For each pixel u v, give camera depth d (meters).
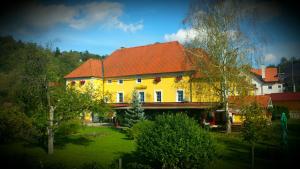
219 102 36.38
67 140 31.70
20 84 26.03
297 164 19.67
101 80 56.47
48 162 17.36
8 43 35.53
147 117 44.22
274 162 20.47
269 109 48.66
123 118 44.44
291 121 48.06
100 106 25.77
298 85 81.38
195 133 15.09
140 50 57.28
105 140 31.72
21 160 18.19
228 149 25.17
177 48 51.91
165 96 47.94
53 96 24.64
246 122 19.86
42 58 25.50
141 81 51.25
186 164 14.86
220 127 38.59
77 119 26.09
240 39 34.66
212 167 18.50
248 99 34.25
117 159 21.42
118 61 57.84
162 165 15.41
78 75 56.53
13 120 27.14
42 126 24.14
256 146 26.50
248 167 19.06
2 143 29.19
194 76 42.41
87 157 22.73
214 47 35.31
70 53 79.88
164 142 14.99
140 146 16.12
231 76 34.56
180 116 16.20
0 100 29.91
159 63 50.59
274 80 73.62
